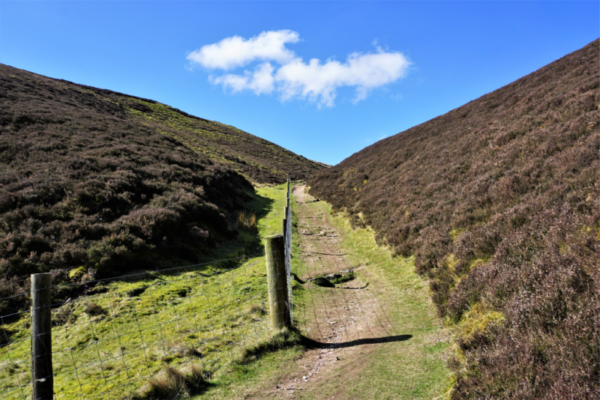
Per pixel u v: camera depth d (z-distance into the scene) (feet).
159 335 23.04
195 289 33.04
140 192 53.98
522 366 11.00
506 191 31.37
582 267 14.42
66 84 217.77
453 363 14.47
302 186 138.92
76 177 52.11
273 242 20.70
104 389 16.51
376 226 51.21
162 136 107.14
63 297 30.07
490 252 23.98
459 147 59.93
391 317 23.81
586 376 9.39
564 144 32.83
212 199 68.33
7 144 61.52
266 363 17.62
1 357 22.12
